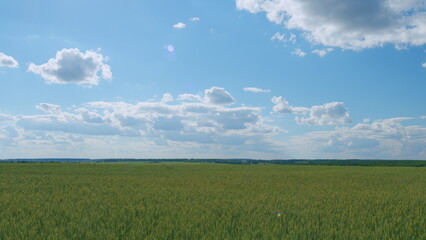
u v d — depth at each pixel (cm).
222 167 4925
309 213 955
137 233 686
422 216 948
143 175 2872
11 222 789
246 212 973
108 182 2080
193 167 4812
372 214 980
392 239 679
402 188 1853
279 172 3566
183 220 827
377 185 2023
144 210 974
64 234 695
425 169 4738
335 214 949
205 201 1178
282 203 1133
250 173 3303
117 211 965
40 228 742
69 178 2433
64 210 977
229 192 1520
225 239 649
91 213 920
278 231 725
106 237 659
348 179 2525
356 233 714
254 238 672
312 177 2719
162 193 1450
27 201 1170
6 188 1683
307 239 680
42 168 3950
